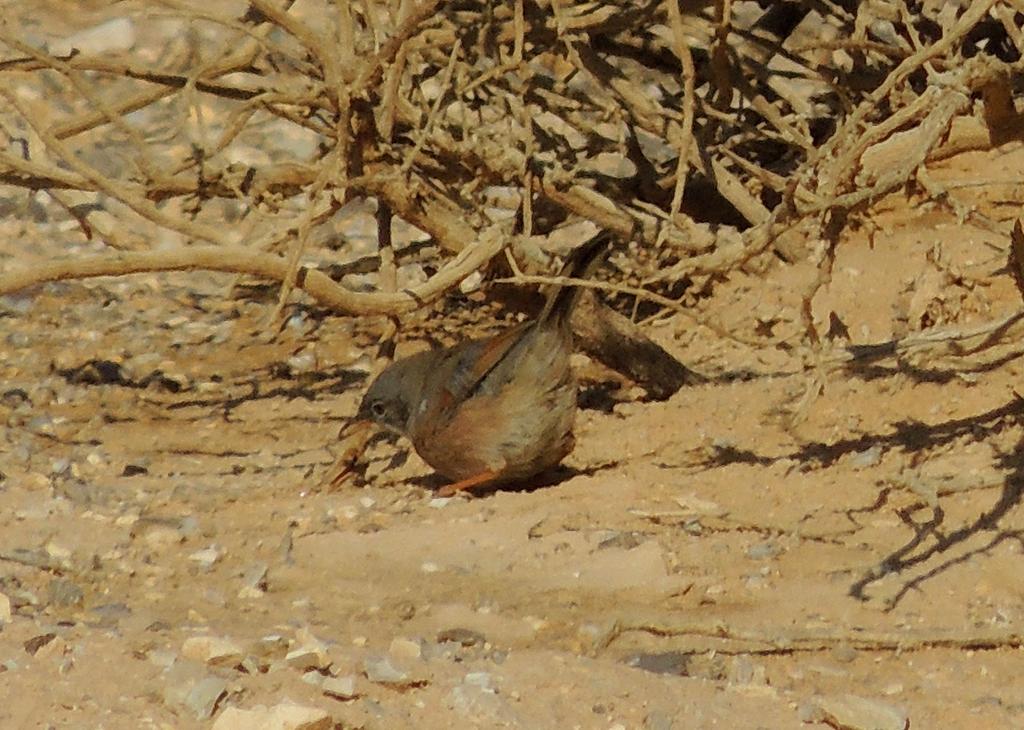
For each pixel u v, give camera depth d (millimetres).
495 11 12930
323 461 12312
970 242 14625
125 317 16453
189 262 10602
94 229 12867
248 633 8406
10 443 12812
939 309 13414
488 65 13070
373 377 11680
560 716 7238
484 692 7285
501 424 10945
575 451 11859
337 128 12031
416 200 12422
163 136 19141
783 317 14305
